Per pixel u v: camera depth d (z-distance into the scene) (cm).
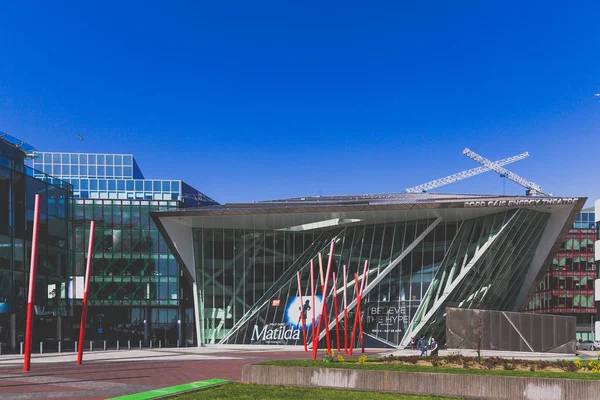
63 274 5775
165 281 7369
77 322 7375
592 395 1593
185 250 6147
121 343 7244
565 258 10556
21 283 4994
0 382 2133
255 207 5559
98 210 7419
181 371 2655
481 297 5425
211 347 5834
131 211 7462
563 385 1627
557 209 5191
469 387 1742
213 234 6303
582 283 10450
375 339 5338
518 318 4309
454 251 5397
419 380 1812
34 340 5200
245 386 1952
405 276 5509
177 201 7519
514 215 5044
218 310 6216
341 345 5425
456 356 2566
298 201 6650
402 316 5344
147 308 7575
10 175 4934
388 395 1745
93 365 3036
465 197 5356
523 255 5519
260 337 5772
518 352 4219
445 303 5262
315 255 6003
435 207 5009
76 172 10112
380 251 5662
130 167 10256
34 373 2489
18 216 5012
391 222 5681
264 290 6269
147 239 7425
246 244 6341
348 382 1917
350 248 5834
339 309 5519
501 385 1703
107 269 7344
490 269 5350
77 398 1702
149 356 4028
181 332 7488
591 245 10544
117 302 7281
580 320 10450
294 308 5734
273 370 2041
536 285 5794
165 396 1669
